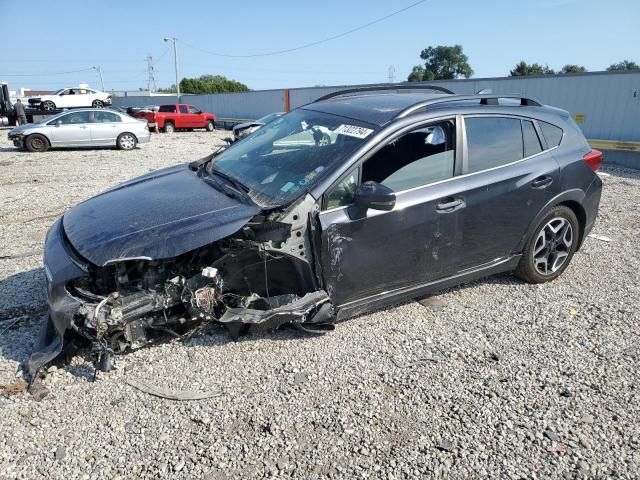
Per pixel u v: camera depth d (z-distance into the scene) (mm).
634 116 12711
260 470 2473
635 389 3088
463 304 4215
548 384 3143
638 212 7371
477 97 4117
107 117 17000
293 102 26922
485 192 3883
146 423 2805
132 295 3107
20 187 9586
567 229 4570
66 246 3287
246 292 3482
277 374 3234
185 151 16562
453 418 2838
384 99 4273
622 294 4441
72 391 3070
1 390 3053
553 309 4141
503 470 2469
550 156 4324
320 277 3375
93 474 2449
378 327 3820
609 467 2490
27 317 3967
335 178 3342
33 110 26359
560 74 14141
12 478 2424
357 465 2500
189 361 3369
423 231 3637
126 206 3557
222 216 3201
